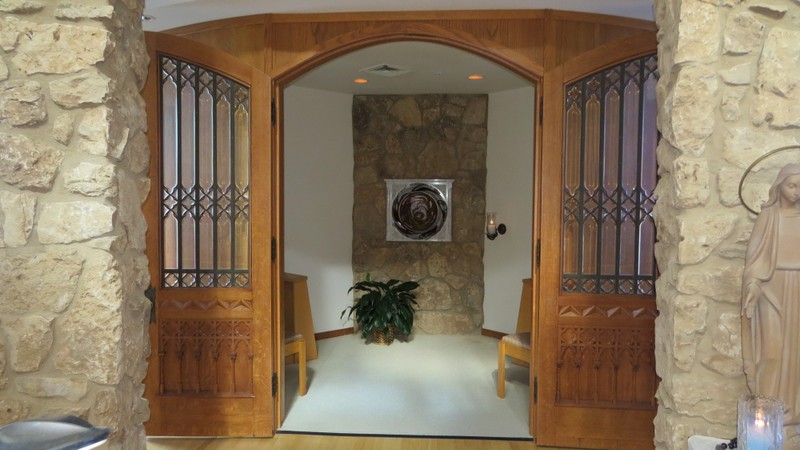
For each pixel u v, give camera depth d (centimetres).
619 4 279
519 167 526
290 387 400
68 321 173
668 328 177
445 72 460
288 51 295
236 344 298
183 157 293
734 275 165
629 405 286
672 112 166
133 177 198
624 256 289
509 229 537
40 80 172
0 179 170
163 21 304
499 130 545
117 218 179
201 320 296
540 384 293
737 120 163
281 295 311
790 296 145
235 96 294
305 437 307
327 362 469
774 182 151
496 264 551
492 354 495
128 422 188
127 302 186
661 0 184
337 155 557
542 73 288
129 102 193
